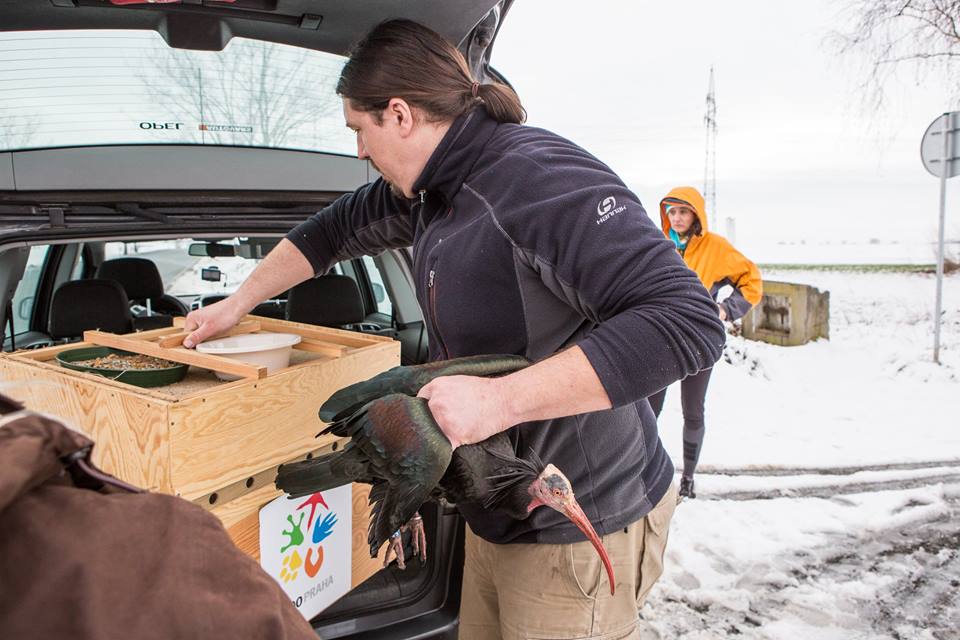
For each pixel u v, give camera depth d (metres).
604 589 1.38
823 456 4.16
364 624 1.84
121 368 1.44
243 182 1.94
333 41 1.75
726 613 2.54
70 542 0.51
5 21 1.52
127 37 1.68
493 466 1.17
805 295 6.33
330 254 1.80
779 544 3.06
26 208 1.80
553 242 1.16
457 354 1.37
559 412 1.06
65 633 0.50
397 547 1.54
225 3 1.52
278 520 1.42
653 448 1.50
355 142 2.10
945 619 2.49
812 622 2.48
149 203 1.94
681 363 1.06
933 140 5.79
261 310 3.86
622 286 1.10
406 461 1.05
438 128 1.29
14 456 0.50
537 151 1.24
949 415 4.80
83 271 4.28
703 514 3.38
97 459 1.28
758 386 5.59
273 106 1.94
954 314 6.57
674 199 3.50
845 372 5.80
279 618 0.58
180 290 4.48
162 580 0.54
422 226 1.47
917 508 3.40
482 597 1.58
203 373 1.57
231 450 1.26
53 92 1.71
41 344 3.26
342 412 1.22
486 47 1.95
